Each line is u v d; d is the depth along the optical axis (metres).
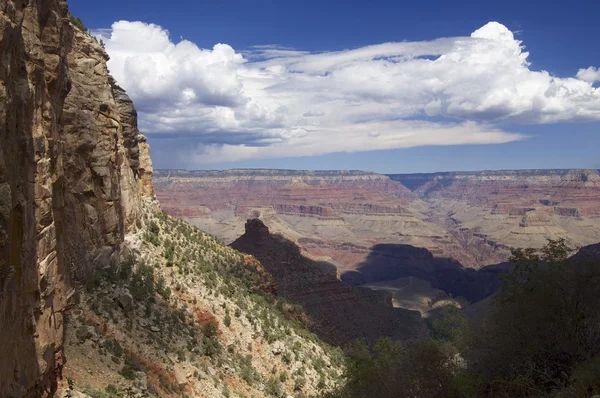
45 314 22.53
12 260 18.59
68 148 40.56
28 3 21.30
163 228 62.84
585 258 31.44
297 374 50.41
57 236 24.91
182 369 38.41
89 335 33.78
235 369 43.75
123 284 42.72
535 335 27.92
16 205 18.48
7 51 17.50
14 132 18.39
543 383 25.78
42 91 22.67
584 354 26.20
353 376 40.06
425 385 27.06
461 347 35.38
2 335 17.39
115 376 31.75
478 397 27.53
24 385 19.86
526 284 32.03
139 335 38.69
